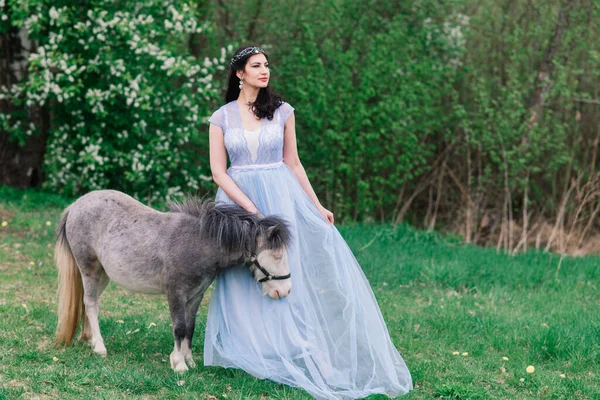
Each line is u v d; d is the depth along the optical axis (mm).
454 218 10953
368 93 9844
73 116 10078
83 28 9141
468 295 7191
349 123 10188
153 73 9766
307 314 4410
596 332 5766
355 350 4430
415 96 9891
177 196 10289
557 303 7004
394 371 4531
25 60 10672
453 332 5879
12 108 10711
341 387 4383
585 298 7305
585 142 10484
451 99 10547
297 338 4355
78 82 9273
